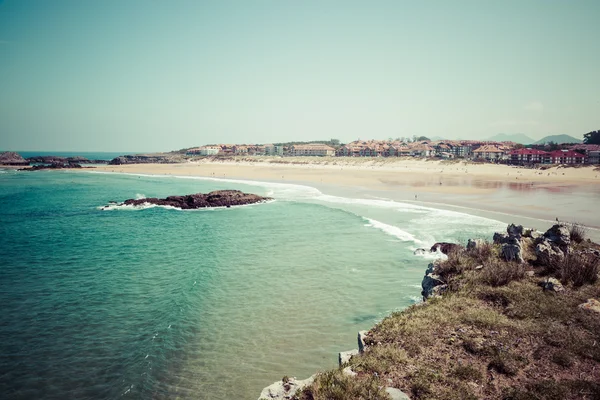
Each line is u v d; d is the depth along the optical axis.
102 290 20.22
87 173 135.75
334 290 19.53
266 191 71.81
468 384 8.37
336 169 131.12
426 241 28.56
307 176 103.25
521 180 79.00
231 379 12.12
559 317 10.95
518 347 9.66
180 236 34.06
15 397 11.38
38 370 12.76
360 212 43.47
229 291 19.70
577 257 14.24
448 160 136.75
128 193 73.38
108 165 186.00
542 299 12.12
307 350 13.76
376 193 61.22
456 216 38.72
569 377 8.35
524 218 36.34
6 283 21.31
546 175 90.38
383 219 38.34
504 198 50.88
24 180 105.12
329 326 15.58
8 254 27.75
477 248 17.48
